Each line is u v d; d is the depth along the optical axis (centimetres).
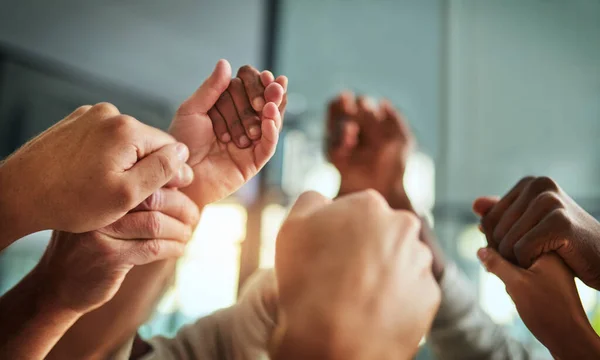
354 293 32
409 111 166
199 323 59
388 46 175
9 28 191
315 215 36
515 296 43
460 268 135
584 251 42
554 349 42
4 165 47
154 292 53
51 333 50
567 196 46
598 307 80
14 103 194
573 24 162
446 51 170
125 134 45
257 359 47
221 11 191
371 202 37
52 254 52
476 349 66
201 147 54
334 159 72
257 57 202
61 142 46
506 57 167
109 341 51
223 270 149
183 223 52
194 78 218
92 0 188
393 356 32
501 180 159
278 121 52
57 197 44
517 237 45
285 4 177
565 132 159
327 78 173
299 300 33
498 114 164
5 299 53
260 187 153
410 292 33
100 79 209
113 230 49
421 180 154
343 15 177
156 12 194
